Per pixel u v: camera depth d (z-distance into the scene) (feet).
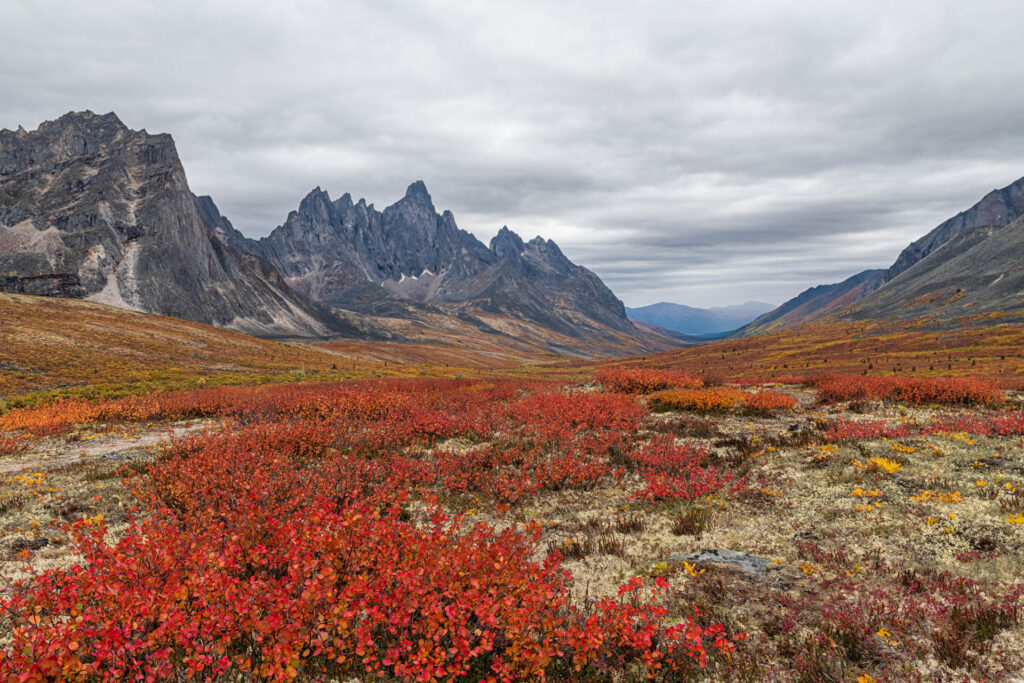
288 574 21.02
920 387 73.67
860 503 35.53
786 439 54.70
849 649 19.57
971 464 40.78
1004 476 37.09
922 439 48.98
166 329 349.20
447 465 47.67
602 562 29.12
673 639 19.57
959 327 479.00
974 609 20.94
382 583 19.31
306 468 46.85
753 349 540.52
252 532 24.12
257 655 18.16
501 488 42.27
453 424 66.08
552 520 37.68
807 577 25.77
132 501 39.65
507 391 106.22
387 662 16.43
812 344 503.61
